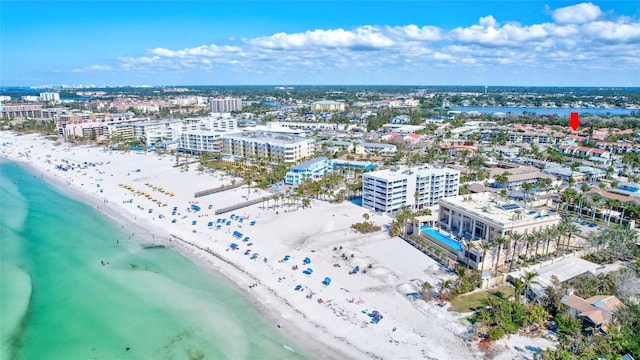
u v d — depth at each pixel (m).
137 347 95.94
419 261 136.00
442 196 199.25
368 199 189.88
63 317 108.12
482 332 96.69
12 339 99.62
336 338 96.94
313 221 172.88
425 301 110.88
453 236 148.88
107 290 120.94
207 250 146.62
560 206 194.12
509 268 128.88
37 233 165.75
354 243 150.00
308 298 113.56
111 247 151.88
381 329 99.44
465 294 114.25
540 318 98.88
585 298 108.88
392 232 157.12
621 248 135.75
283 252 142.75
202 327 102.50
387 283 121.12
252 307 110.62
